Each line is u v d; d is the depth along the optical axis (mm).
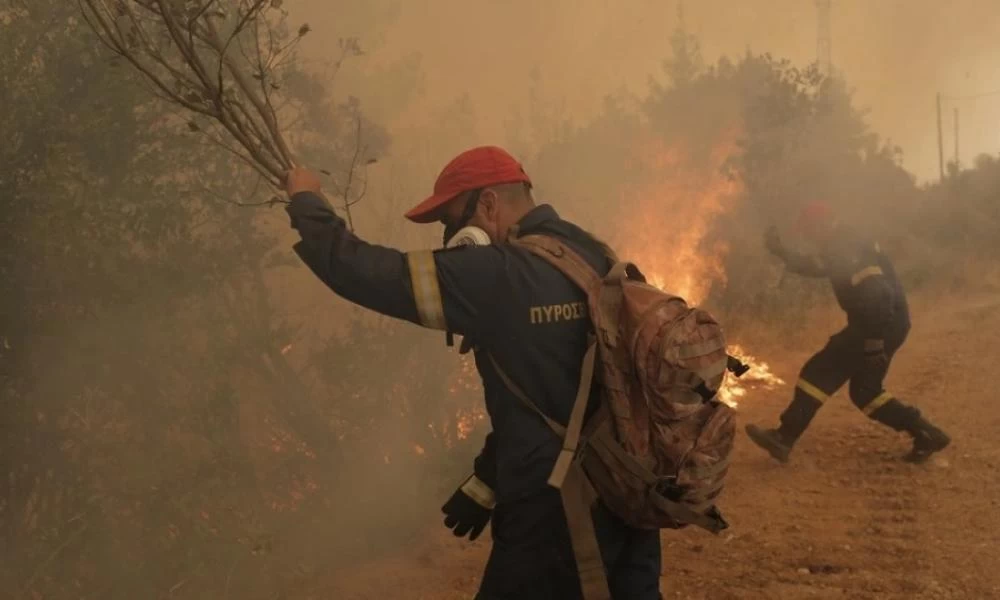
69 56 4277
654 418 2443
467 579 4641
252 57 4992
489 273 2504
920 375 9133
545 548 2557
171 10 3102
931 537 5031
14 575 3912
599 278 2574
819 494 5867
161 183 4738
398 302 2465
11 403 4031
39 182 4078
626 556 2676
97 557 4117
